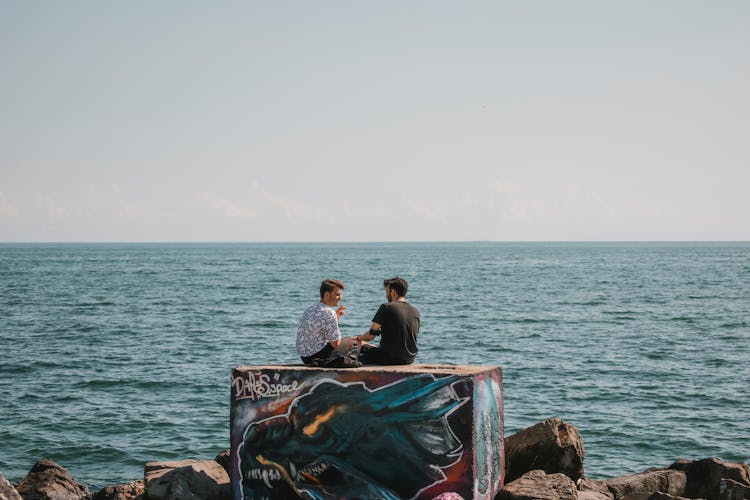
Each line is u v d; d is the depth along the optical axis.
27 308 52.19
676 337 37.62
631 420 19.64
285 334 38.34
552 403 21.58
